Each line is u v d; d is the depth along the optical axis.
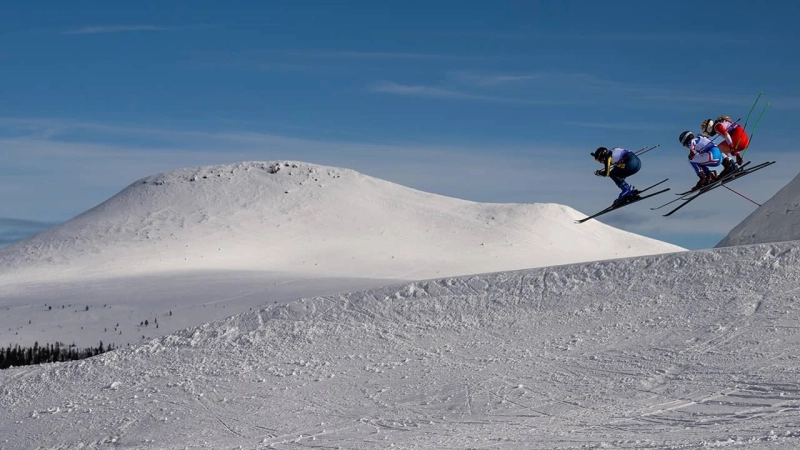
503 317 25.23
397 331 25.78
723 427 14.83
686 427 15.48
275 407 21.78
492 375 21.41
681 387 18.36
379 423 19.42
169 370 26.08
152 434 21.27
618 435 15.41
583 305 24.73
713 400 17.17
